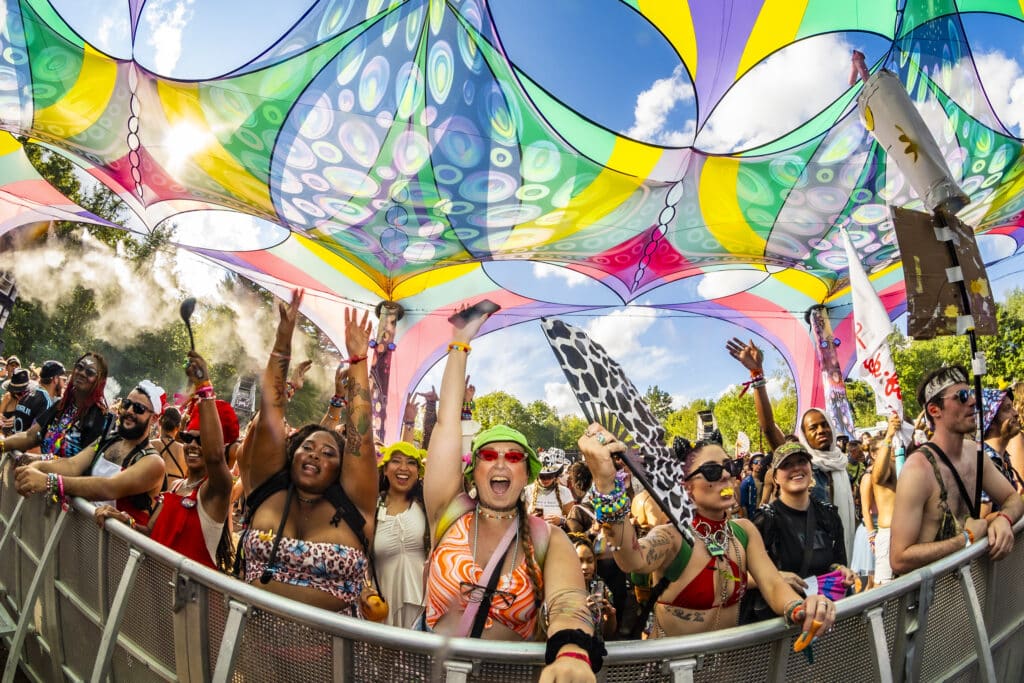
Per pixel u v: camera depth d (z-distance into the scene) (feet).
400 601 11.27
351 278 41.37
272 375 8.79
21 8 20.20
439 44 24.32
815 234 34.32
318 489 8.61
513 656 5.80
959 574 8.43
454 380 8.02
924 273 9.79
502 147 27.91
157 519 10.34
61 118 24.36
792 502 11.73
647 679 6.10
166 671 7.84
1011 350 42.63
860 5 23.90
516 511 7.27
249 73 23.67
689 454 8.26
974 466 9.72
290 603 6.42
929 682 7.95
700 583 7.70
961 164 27.53
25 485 10.19
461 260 38.47
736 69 26.25
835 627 6.98
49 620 11.07
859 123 27.25
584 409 7.13
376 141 26.91
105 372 13.89
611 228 33.17
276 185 29.12
